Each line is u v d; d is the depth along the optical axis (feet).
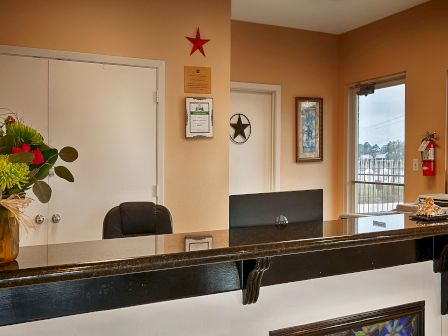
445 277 6.24
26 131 3.63
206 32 11.54
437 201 10.84
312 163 16.19
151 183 11.05
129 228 7.34
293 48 15.71
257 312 4.88
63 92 10.12
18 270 3.35
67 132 10.19
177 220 11.31
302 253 4.92
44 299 3.84
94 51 10.36
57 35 10.00
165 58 11.09
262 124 15.52
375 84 15.47
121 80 10.66
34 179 3.59
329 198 16.56
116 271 3.68
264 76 15.20
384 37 14.56
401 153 14.49
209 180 11.67
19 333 3.75
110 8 10.50
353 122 16.38
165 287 4.37
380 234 5.04
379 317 5.75
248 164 15.30
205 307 4.58
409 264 6.01
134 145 10.86
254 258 4.30
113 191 10.66
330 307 5.37
